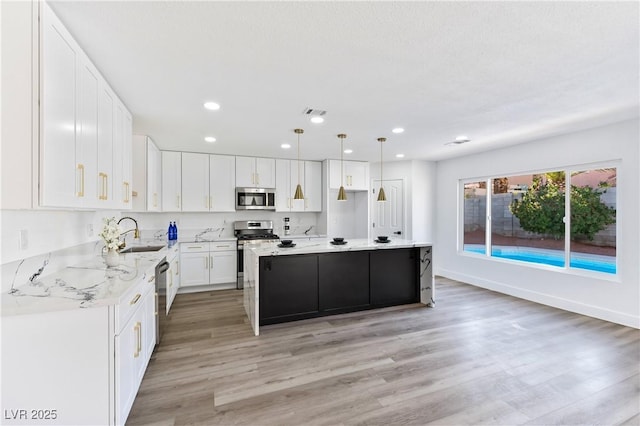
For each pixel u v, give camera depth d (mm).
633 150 3258
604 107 2879
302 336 3104
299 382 2275
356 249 3635
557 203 4176
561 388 2207
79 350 1523
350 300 3766
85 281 1871
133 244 4055
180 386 2211
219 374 2379
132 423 1828
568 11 1483
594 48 1834
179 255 4652
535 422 1858
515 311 3871
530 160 4277
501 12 1490
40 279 1905
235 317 3648
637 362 2570
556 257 4184
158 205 4473
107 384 1560
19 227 1695
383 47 1817
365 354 2717
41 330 1485
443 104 2775
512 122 3346
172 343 2926
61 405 1513
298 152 4977
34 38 1352
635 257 3271
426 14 1500
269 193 5363
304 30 1638
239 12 1481
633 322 3287
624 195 3350
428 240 5930
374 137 3984
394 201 5965
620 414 1930
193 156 4918
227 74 2158
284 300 3445
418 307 4027
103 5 1420
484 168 4992
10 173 1343
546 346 2869
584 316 3680
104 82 2133
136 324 1991
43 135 1365
